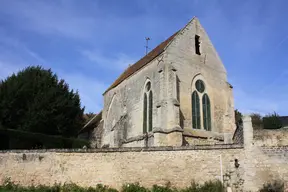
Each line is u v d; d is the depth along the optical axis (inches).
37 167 812.0
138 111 1352.1
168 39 1450.5
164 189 733.3
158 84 1226.0
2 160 836.0
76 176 790.5
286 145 721.6
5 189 782.5
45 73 1524.4
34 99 1376.7
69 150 808.3
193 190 713.6
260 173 713.6
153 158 775.7
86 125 1867.6
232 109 1371.8
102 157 798.5
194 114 1253.1
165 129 1131.3
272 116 1647.4
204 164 745.6
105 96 1742.1
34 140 1136.8
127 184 762.2
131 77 1471.5
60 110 1421.0
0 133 1049.5
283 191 690.2
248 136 743.7
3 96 1344.7
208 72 1358.3
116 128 1427.2
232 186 716.7
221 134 1290.6
